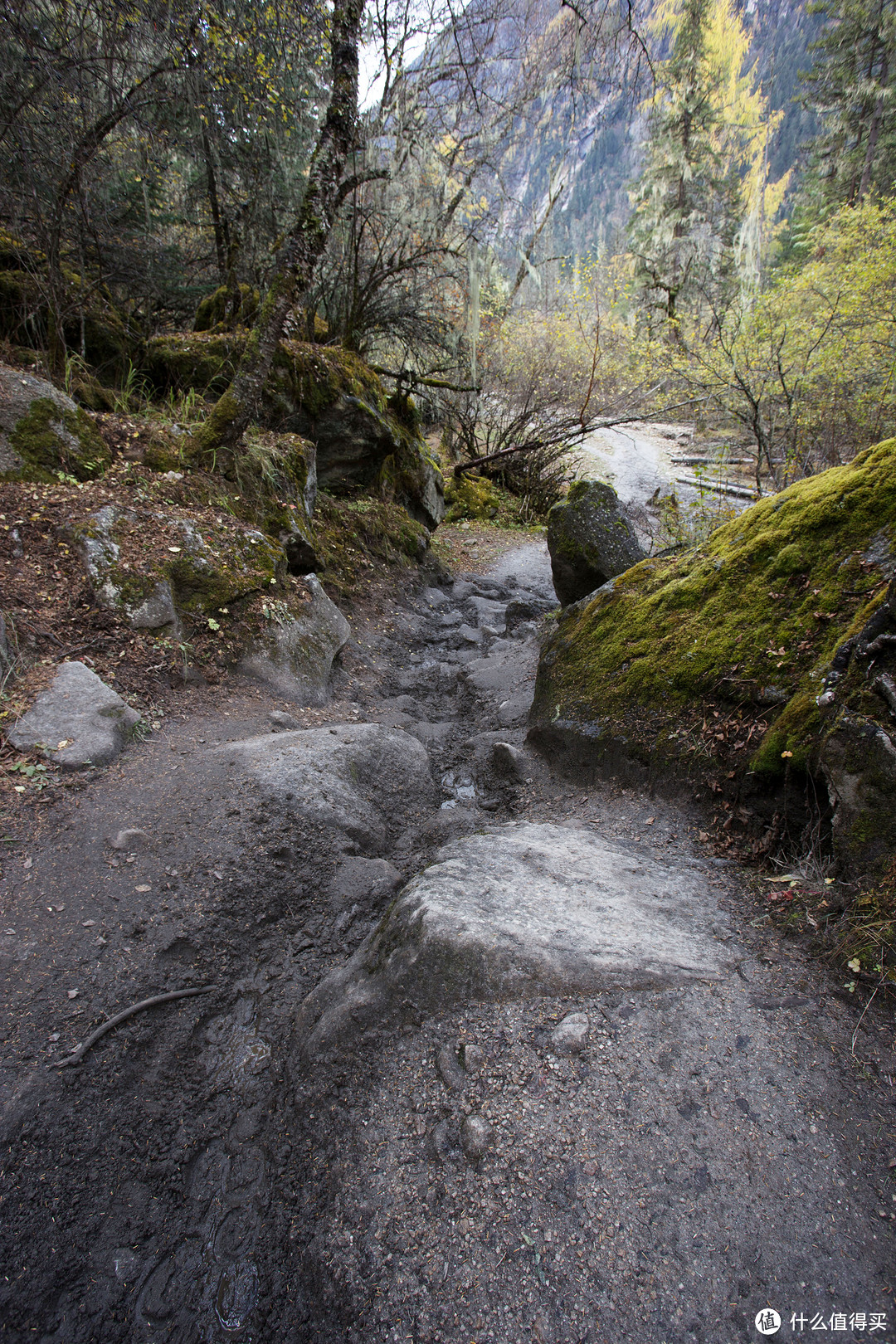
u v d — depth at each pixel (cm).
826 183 2867
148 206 830
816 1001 205
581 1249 154
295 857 314
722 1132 171
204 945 264
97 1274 174
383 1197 176
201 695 431
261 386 600
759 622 332
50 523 450
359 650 623
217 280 1034
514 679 579
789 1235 150
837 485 332
